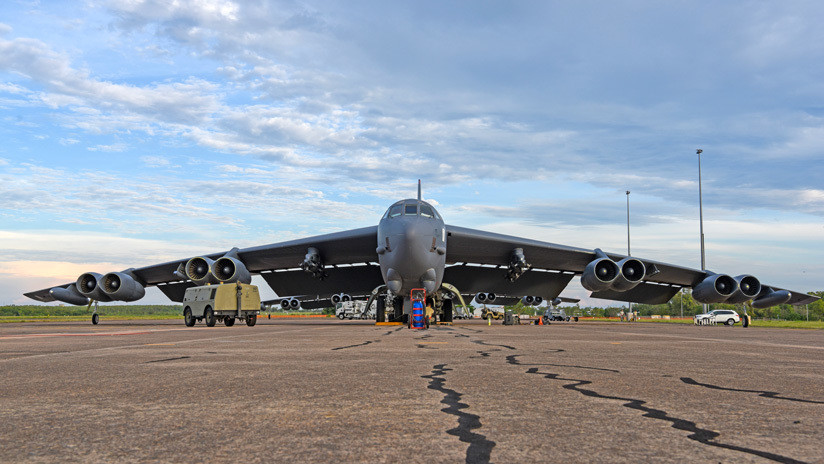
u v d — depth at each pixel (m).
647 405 4.31
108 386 5.34
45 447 3.03
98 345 11.40
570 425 3.56
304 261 26.62
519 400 4.52
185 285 30.97
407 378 5.89
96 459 2.79
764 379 5.99
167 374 6.27
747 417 3.85
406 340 12.96
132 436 3.28
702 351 10.06
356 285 31.00
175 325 28.16
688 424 3.61
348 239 25.77
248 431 3.40
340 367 6.96
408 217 22.56
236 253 27.08
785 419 3.79
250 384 5.44
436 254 22.67
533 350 9.83
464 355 8.72
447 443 3.09
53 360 8.02
